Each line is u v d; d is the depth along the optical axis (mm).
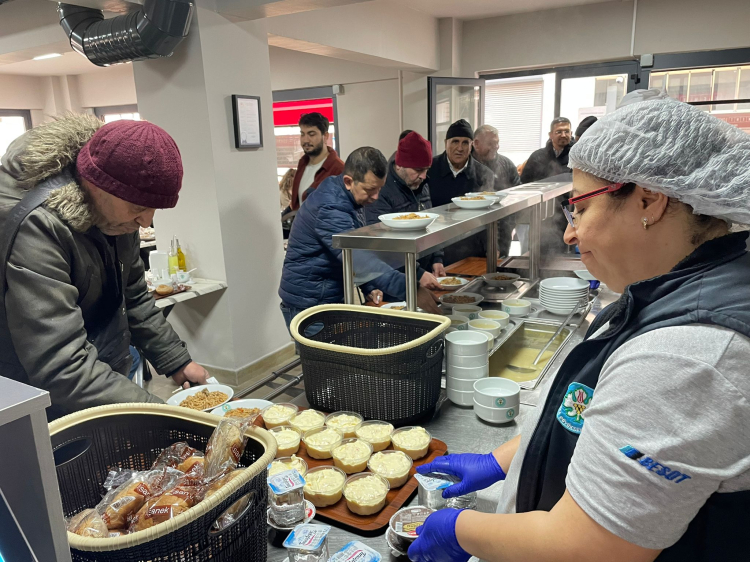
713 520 556
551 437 733
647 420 531
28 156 1208
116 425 992
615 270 678
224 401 1484
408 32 5336
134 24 2877
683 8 4938
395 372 1313
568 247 2977
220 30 3195
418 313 1497
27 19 4012
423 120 6160
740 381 507
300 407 1498
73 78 8531
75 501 952
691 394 516
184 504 785
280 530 1006
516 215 2594
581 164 659
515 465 824
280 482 1005
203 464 897
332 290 2543
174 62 3205
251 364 3650
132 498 829
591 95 5715
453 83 5496
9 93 8156
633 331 617
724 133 594
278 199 3736
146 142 1189
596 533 557
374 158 2324
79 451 956
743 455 514
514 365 1824
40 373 1174
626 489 536
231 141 3344
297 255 2523
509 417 1385
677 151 574
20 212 1159
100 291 1382
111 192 1187
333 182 2463
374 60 5113
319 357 1391
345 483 1101
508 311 2154
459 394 1491
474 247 2916
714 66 5039
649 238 634
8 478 475
